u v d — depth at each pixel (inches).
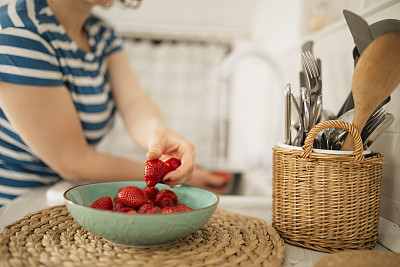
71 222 22.3
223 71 46.1
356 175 18.8
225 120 84.3
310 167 19.2
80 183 35.1
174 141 26.2
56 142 30.0
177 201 23.0
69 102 31.0
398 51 15.8
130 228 16.3
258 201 30.9
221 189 39.0
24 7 28.3
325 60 34.0
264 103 63.7
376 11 25.4
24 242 18.4
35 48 27.9
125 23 79.1
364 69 16.7
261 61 65.9
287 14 53.1
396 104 22.9
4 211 26.2
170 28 80.2
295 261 18.2
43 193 33.3
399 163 22.3
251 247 18.8
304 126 20.7
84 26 37.7
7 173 34.8
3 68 26.5
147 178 21.0
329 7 35.7
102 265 16.1
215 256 17.5
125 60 43.0
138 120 37.4
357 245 19.6
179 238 18.6
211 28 80.0
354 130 17.9
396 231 21.4
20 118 27.8
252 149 69.4
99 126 39.0
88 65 34.8
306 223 19.8
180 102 83.7
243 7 77.1
